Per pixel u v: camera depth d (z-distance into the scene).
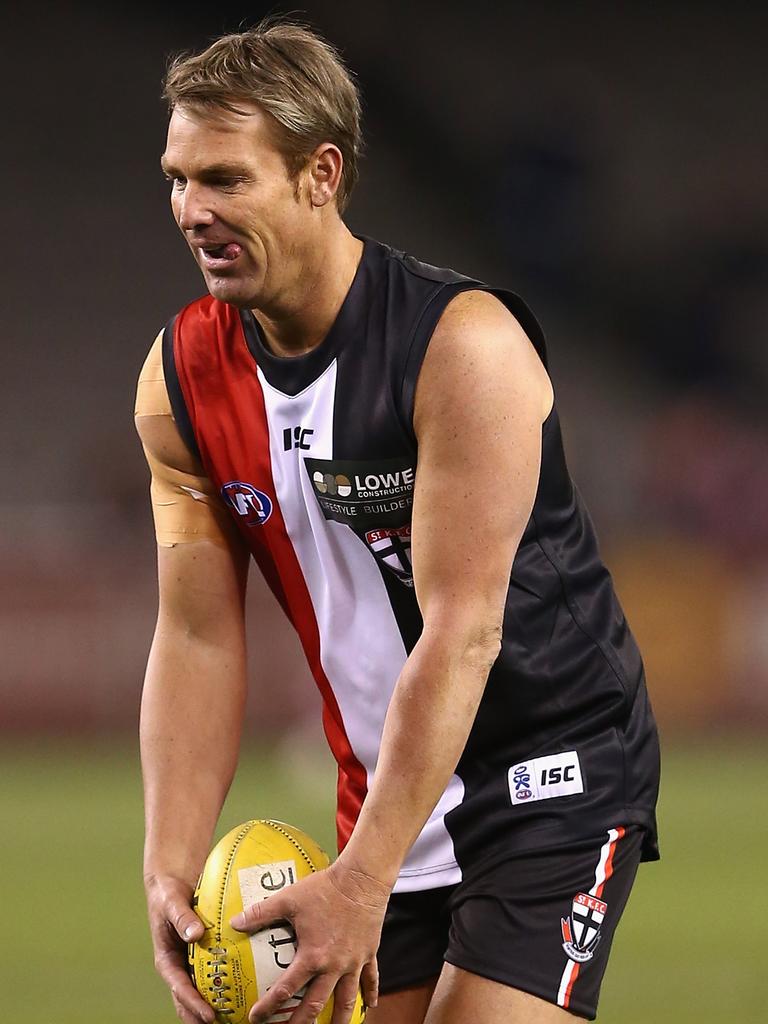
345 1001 9.58
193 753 11.21
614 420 71.94
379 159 82.00
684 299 77.12
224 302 10.09
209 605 11.37
